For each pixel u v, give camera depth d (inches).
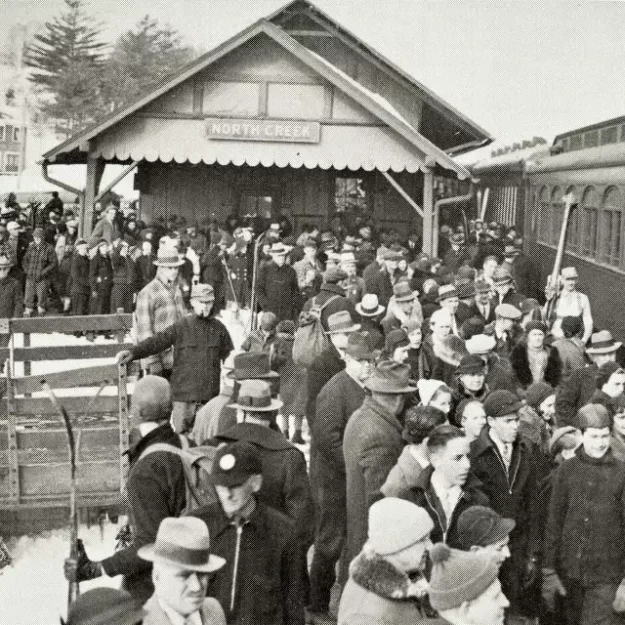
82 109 1306.6
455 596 139.1
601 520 250.4
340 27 959.0
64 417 224.1
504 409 249.3
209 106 848.3
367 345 277.0
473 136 983.0
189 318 363.6
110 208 832.3
